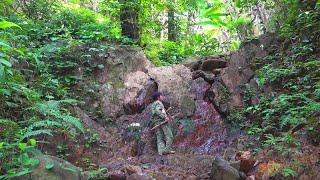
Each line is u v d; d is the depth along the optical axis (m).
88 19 10.66
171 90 8.51
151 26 11.57
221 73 8.61
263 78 7.70
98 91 8.21
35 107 5.70
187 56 12.14
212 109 8.12
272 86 7.58
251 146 6.48
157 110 7.28
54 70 8.14
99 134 7.31
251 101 7.69
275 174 5.04
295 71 7.38
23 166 4.26
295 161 5.23
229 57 9.33
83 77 8.32
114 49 8.96
